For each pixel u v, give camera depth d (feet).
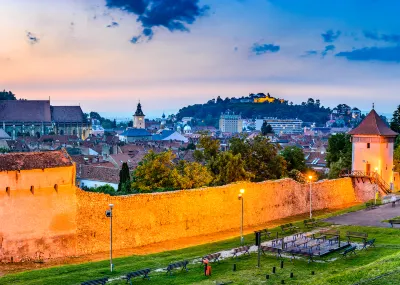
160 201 214.07
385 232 202.08
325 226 218.18
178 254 185.68
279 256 167.22
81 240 188.75
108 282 141.18
